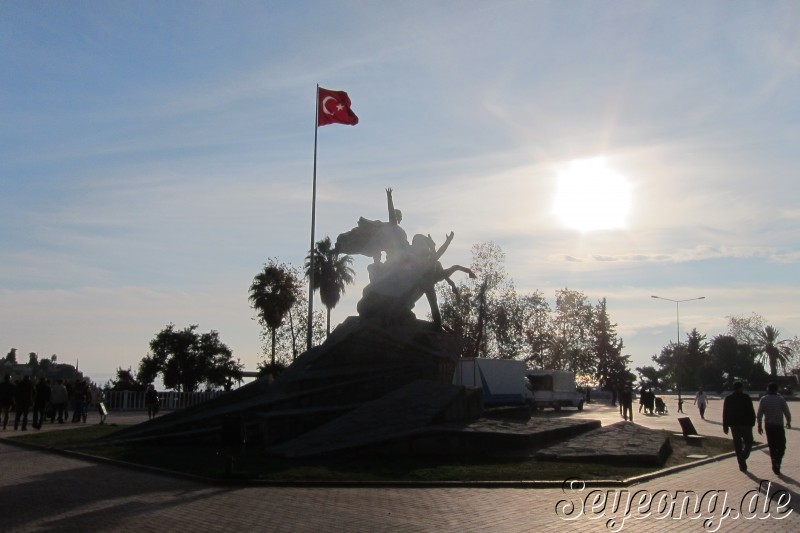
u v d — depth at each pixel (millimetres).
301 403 20688
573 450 16125
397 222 25703
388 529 9203
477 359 43062
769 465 16766
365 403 19359
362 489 12406
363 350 22812
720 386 108250
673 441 21719
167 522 9617
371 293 24484
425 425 16703
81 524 9500
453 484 12711
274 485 12727
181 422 20406
